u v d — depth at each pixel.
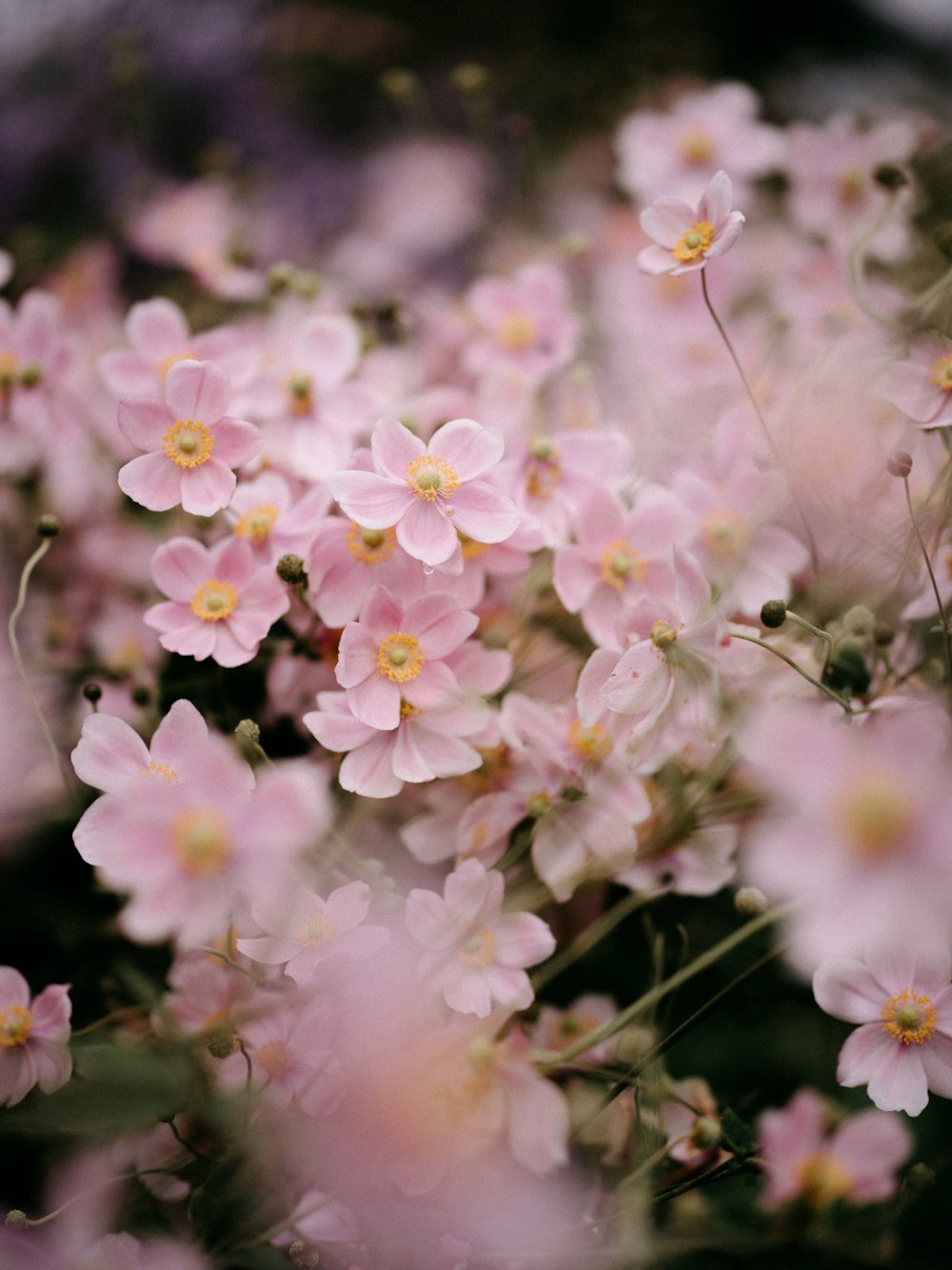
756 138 0.85
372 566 0.61
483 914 0.59
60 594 0.75
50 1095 0.57
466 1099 0.59
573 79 1.09
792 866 0.51
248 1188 0.57
